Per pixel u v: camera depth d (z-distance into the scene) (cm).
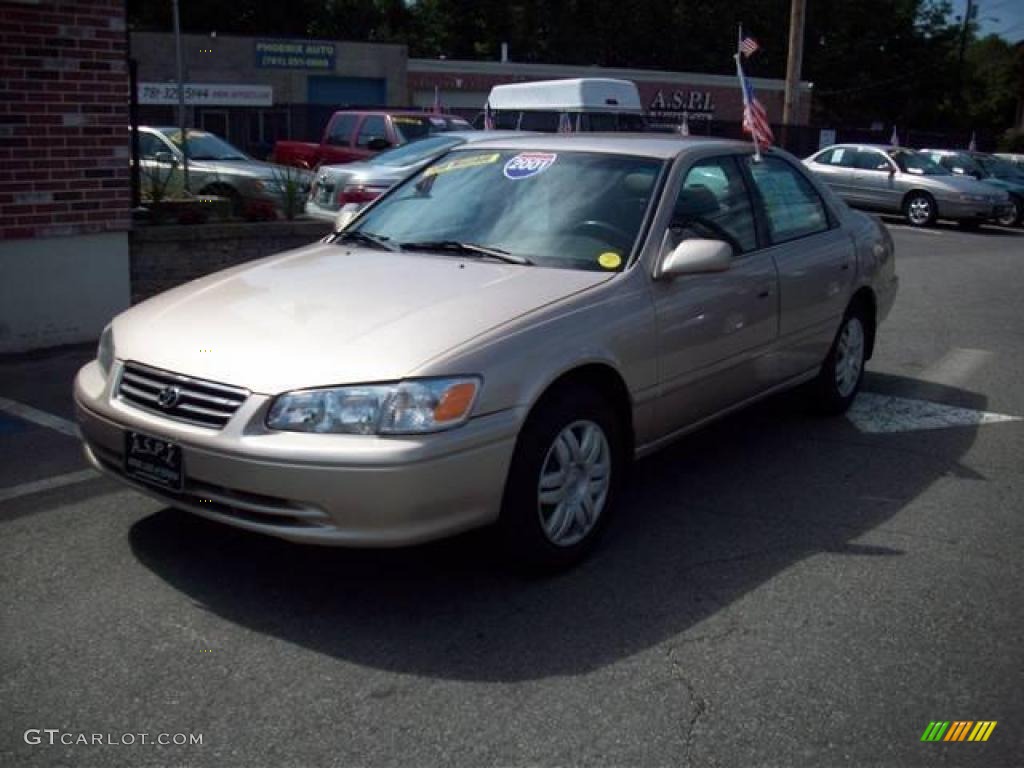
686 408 484
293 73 3234
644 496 512
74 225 767
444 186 533
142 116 2808
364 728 311
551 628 374
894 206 2189
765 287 530
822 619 386
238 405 359
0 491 491
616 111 1975
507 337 383
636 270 450
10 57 713
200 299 430
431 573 415
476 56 4894
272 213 980
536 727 313
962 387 755
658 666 350
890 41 5547
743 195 546
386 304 404
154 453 379
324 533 354
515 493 387
